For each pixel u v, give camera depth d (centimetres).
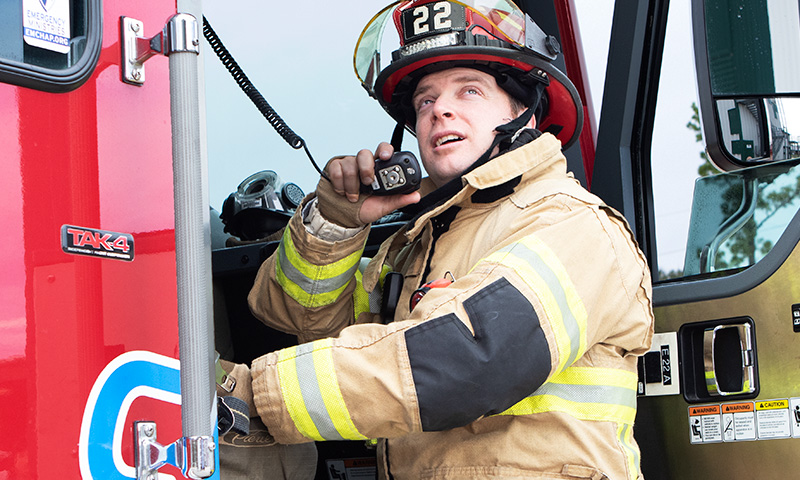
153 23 111
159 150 109
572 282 141
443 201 161
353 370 128
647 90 208
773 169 183
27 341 91
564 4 234
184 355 101
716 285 184
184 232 102
